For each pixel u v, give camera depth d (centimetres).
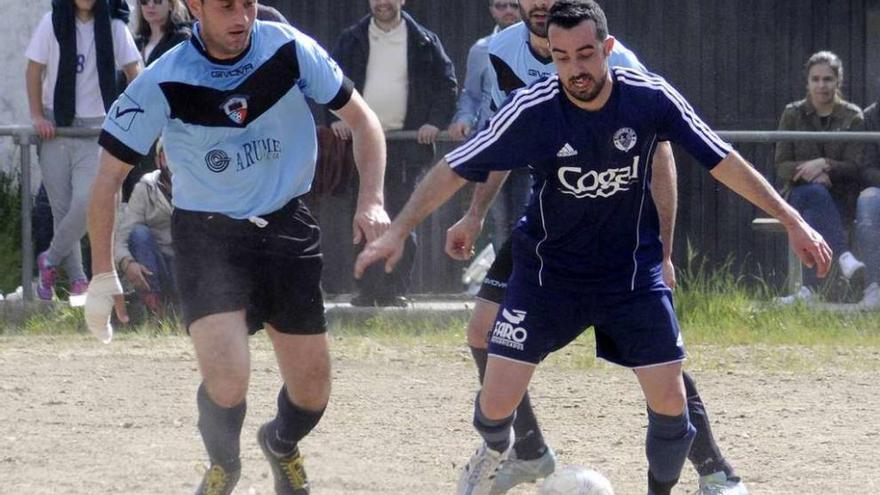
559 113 1441
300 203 1569
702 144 1467
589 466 1958
